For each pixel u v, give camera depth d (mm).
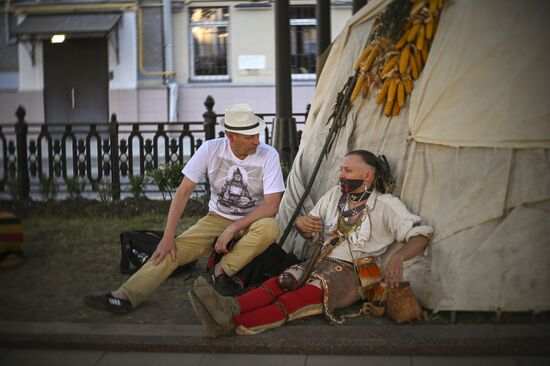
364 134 4344
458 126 3834
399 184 4035
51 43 14695
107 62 14680
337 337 3473
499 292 3613
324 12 8062
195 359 3434
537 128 3678
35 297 4234
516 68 3777
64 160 8023
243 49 14859
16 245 4918
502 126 3732
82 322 3785
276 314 3572
